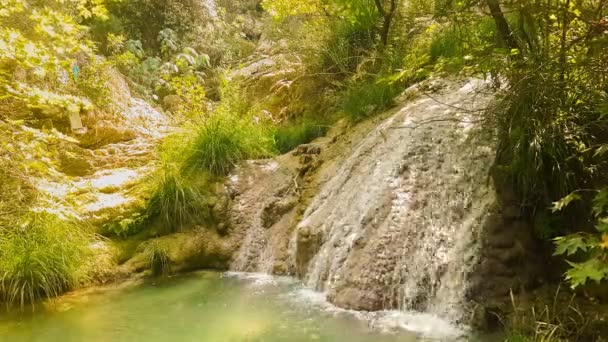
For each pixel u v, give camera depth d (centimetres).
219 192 673
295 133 794
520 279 391
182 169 695
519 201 411
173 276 596
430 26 591
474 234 415
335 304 458
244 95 919
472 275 400
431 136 519
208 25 1422
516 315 370
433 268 428
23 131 464
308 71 892
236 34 1446
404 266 446
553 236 395
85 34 1067
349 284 462
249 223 639
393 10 741
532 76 357
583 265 232
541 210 402
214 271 613
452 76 604
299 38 944
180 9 1377
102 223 628
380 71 716
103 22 1179
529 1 339
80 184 704
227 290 530
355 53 842
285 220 614
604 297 357
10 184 550
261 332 409
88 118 861
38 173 560
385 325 404
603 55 316
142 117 1025
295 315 441
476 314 384
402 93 670
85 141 855
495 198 418
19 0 455
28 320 468
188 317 458
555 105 368
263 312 455
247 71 1113
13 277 512
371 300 442
